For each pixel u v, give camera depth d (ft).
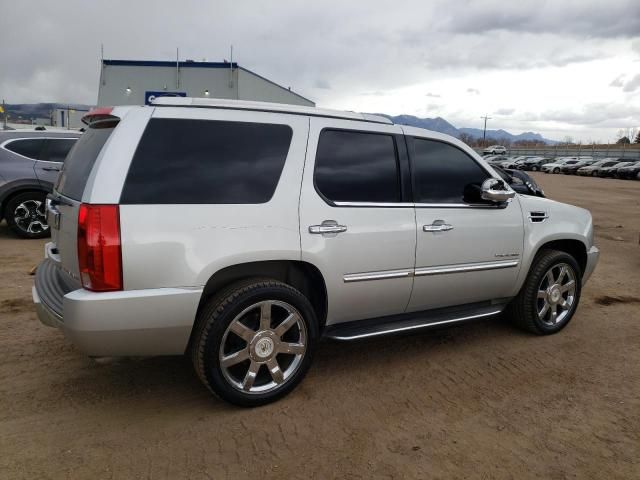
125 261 9.21
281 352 10.81
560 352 14.24
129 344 9.53
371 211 11.68
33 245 25.31
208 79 94.12
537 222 14.82
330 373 12.50
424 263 12.52
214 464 8.87
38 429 9.75
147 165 9.64
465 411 10.89
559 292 15.53
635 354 14.26
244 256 10.15
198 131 10.23
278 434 9.84
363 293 11.79
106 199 9.18
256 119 10.82
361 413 10.68
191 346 10.38
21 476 8.39
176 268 9.58
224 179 10.21
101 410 10.52
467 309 14.06
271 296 10.42
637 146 284.41
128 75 92.73
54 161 27.12
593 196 76.23
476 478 8.73
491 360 13.55
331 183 11.37
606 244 32.78
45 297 10.49
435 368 12.96
